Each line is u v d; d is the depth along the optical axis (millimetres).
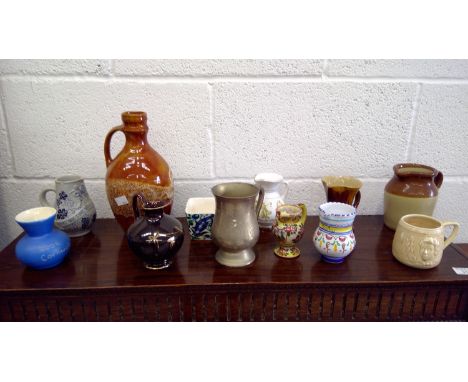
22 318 705
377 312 729
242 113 897
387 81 885
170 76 865
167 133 906
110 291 688
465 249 1027
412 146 942
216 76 868
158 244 699
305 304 721
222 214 708
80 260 775
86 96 875
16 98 873
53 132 901
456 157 956
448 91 899
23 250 712
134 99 880
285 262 765
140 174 780
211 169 940
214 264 757
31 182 941
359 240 853
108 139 811
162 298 704
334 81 881
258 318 727
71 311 707
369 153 943
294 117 906
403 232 735
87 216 846
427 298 721
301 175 955
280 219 755
